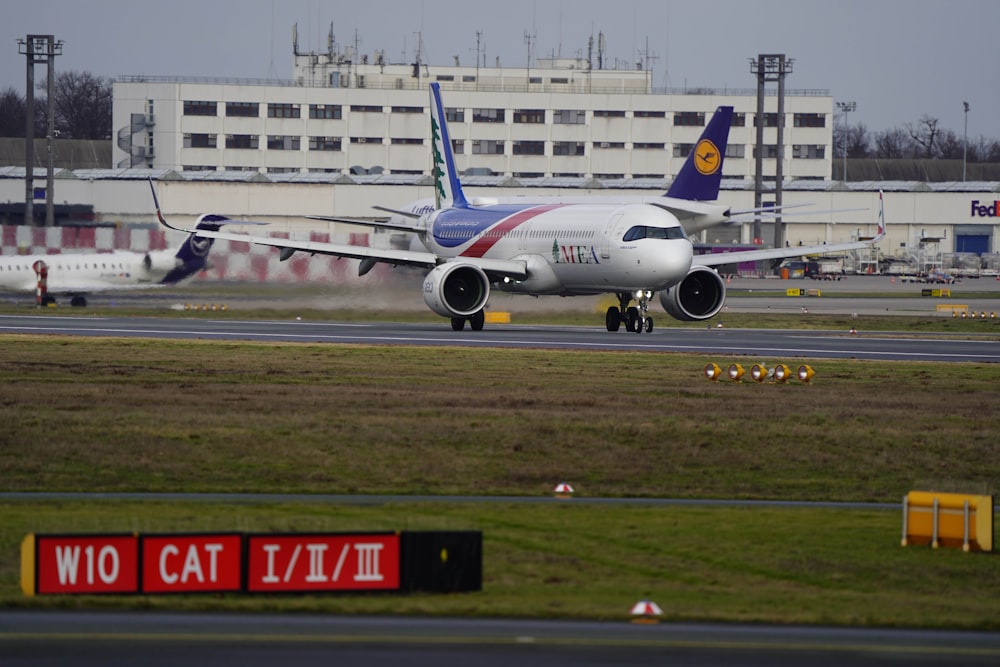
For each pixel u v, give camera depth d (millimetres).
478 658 56969
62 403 136125
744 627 65062
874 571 78500
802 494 102375
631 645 60125
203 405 136250
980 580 77062
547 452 115062
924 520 85188
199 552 68250
